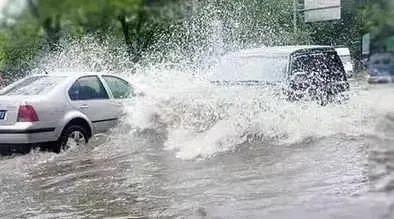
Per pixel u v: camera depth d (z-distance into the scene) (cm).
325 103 1554
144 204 947
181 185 1045
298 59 1627
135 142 1553
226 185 1002
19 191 1145
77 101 1656
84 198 1041
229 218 791
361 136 1266
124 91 1789
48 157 1520
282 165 1110
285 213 772
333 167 1039
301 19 2652
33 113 1549
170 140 1503
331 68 1606
